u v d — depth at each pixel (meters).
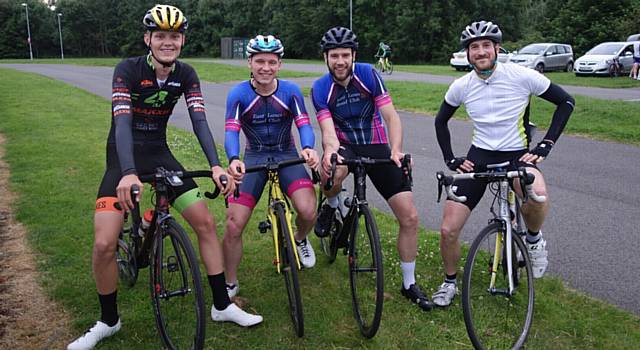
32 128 9.97
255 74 3.29
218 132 10.20
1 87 18.11
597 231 4.77
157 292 2.91
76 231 4.68
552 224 4.96
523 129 3.36
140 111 3.03
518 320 3.20
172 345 2.92
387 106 3.48
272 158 3.49
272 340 3.06
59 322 3.23
